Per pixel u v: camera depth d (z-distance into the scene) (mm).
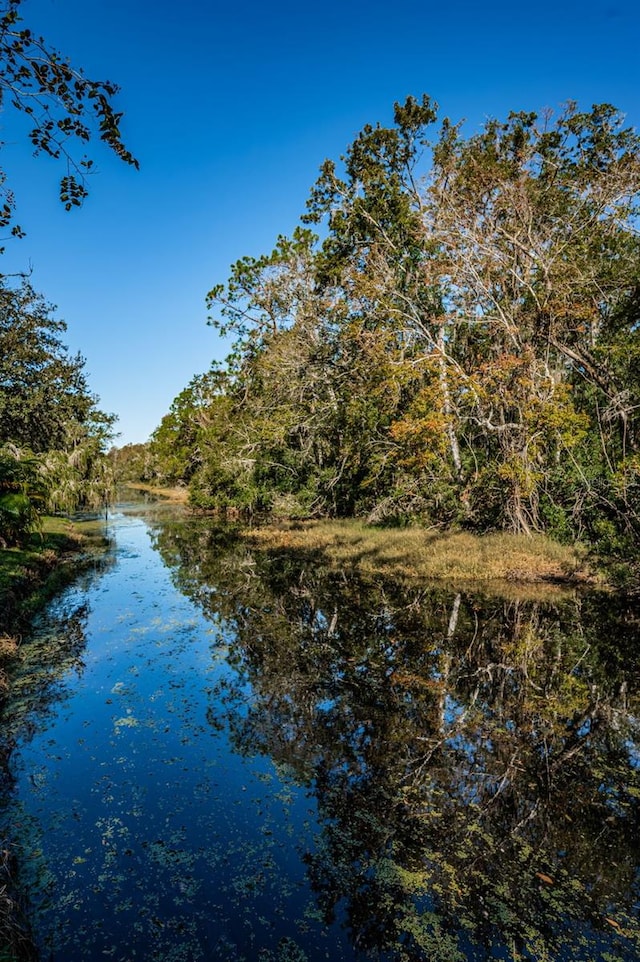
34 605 9734
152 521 27609
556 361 16797
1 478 12977
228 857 3678
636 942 3006
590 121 15633
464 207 14883
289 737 5375
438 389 14086
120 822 4027
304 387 20125
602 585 11664
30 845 3760
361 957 2900
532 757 5039
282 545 18625
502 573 12578
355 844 3818
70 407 18344
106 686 6527
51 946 2949
